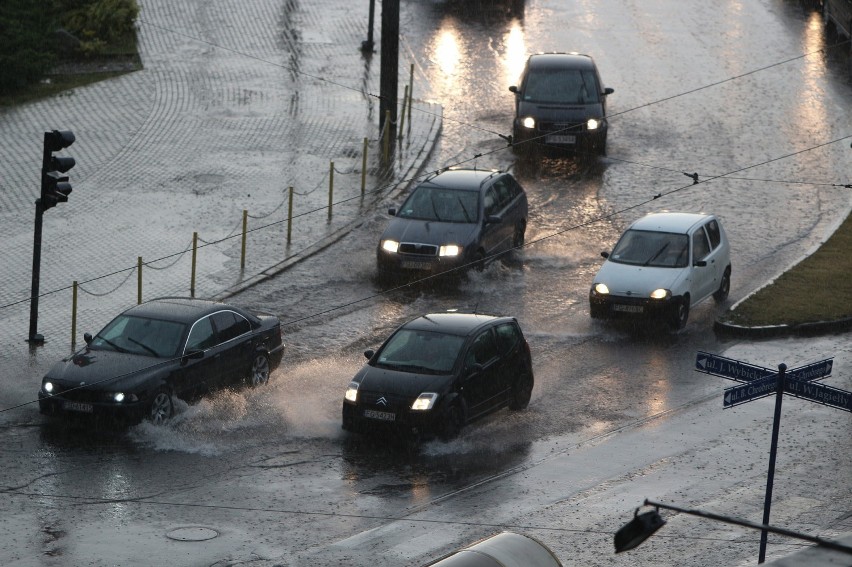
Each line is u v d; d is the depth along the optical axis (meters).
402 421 62.50
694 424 66.94
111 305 83.44
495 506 55.47
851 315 83.38
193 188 105.94
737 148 118.94
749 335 81.31
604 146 116.75
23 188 104.44
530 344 80.00
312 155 114.19
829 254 96.38
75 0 145.75
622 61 142.62
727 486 57.91
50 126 118.19
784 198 108.44
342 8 158.50
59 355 75.25
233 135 117.81
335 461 61.25
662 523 32.44
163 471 59.16
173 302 70.38
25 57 126.88
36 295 76.50
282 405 68.88
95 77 132.00
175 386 65.62
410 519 53.88
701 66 141.62
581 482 58.69
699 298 85.12
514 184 98.62
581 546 50.66
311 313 84.06
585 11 162.38
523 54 143.75
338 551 50.12
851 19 138.62
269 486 57.69
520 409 69.38
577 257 96.25
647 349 79.56
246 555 49.75
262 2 158.62
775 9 165.00
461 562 35.03
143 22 149.00
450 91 132.12
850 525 52.56
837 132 122.75
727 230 101.88
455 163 114.31
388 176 110.38
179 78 132.12
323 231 99.00
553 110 115.81
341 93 130.00
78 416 63.12
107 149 113.44
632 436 65.19
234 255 93.44
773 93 133.38
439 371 64.62
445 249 89.19
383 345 67.00
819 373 44.72
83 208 101.12
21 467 59.03
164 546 50.53
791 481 58.41
